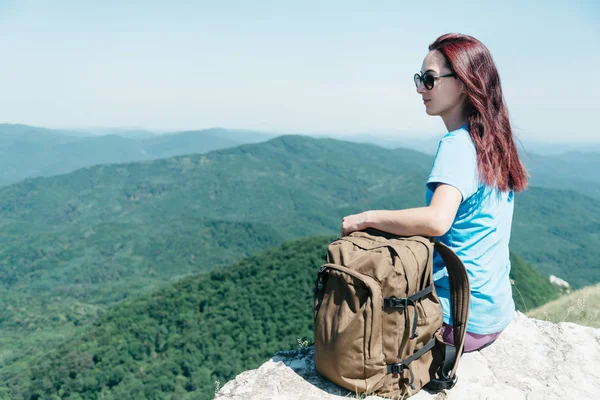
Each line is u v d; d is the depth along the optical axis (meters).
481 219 2.41
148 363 79.31
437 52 2.49
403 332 2.18
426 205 2.45
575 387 2.59
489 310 2.49
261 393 2.48
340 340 2.22
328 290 2.33
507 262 2.63
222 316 87.00
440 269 2.55
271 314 83.75
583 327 3.31
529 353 2.95
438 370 2.44
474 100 2.38
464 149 2.32
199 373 74.88
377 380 2.21
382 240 2.35
